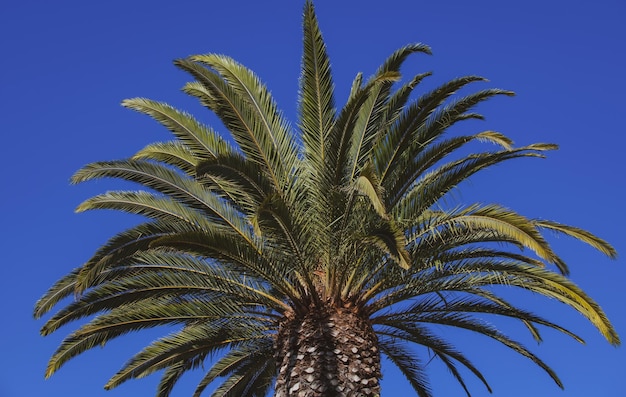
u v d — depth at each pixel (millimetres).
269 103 11234
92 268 10609
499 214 9711
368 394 10297
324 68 11172
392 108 11547
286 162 11008
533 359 12602
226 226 10867
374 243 9539
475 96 10641
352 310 10930
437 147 10469
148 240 10836
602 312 10406
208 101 11438
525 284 11281
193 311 11562
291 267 10750
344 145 10305
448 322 12023
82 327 11375
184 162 11367
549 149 10023
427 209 11414
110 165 10758
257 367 13305
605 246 10484
